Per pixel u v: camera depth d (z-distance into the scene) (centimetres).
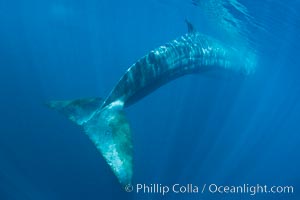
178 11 3081
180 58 955
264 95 5006
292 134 5931
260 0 1461
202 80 2942
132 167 605
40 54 3198
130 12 4641
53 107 732
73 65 3116
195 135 2241
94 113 721
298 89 3728
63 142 1881
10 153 1691
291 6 1372
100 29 6906
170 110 2428
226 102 2827
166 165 1861
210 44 1209
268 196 2289
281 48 2156
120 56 4175
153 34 6638
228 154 2425
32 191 1473
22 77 2506
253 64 2042
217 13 2116
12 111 2030
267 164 2989
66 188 1558
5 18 4719
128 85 780
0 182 1469
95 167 1753
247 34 2139
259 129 4059
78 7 5625
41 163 1683
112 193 1594
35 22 5022
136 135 2027
